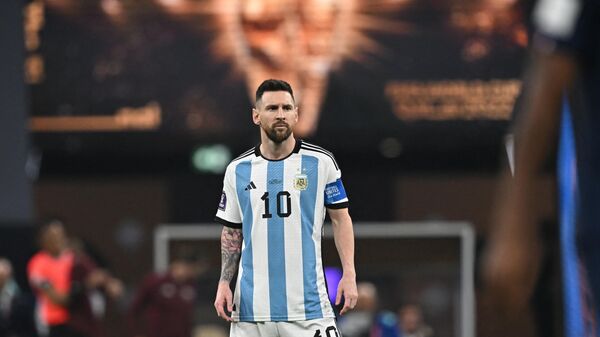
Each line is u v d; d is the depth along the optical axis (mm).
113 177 53125
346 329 35719
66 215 53312
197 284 47500
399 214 52344
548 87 7836
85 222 53406
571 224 8867
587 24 7945
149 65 46688
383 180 52250
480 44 45781
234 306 22875
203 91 46594
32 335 40531
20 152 47625
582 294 8766
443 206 52312
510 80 45750
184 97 46688
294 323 22484
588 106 8312
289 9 46031
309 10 45969
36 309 45938
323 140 46875
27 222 48500
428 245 47688
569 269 8922
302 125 46281
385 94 46062
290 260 22438
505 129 45844
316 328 22516
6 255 48344
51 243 39562
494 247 7746
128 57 46781
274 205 22438
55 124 47125
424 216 52312
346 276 22375
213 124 46656
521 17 45438
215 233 47719
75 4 46531
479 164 51938
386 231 47875
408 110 46062
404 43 45969
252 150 22828
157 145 47281
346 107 46188
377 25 45938
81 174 53031
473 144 46688
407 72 45969
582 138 8570
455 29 45781
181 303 43062
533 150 7707
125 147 47281
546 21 8008
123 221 53438
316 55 46031
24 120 47156
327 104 46156
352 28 46000
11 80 47000
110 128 47031
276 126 22109
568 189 8836
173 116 46812
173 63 46594
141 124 46875
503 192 7879
